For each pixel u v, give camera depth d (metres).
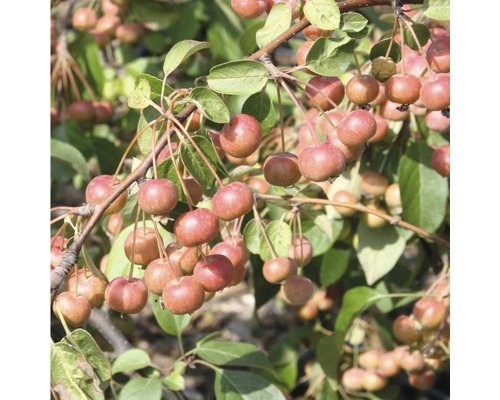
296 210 0.83
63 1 1.17
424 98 0.73
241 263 0.77
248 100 0.74
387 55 0.74
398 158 0.94
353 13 0.72
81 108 1.07
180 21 1.16
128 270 0.80
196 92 0.68
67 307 0.70
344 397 1.07
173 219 0.70
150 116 0.73
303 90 0.72
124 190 0.69
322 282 1.01
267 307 1.57
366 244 0.92
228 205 0.67
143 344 1.47
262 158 0.98
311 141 0.83
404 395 1.32
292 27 0.72
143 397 0.84
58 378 0.70
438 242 0.85
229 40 1.18
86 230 0.69
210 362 0.91
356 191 0.92
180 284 0.68
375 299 0.96
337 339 0.96
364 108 0.73
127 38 1.16
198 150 0.68
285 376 1.09
